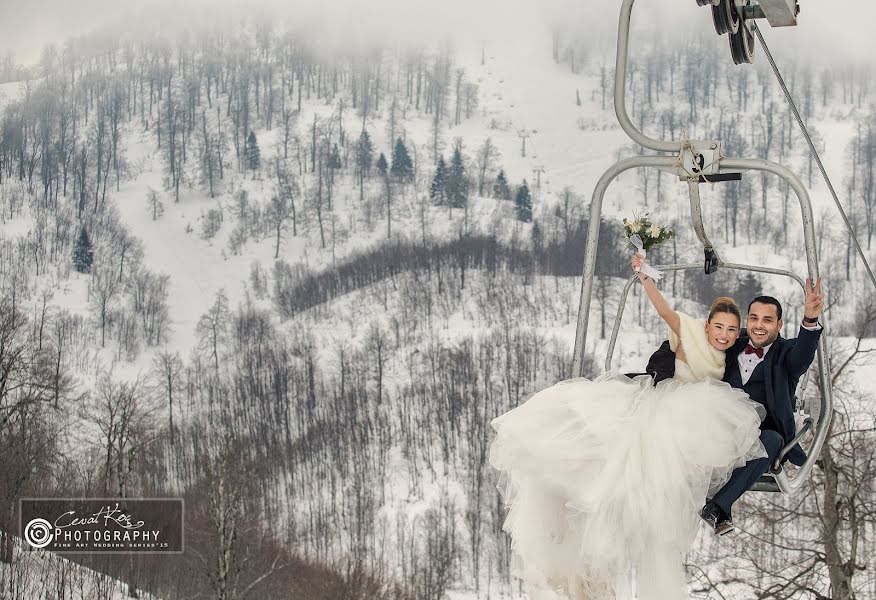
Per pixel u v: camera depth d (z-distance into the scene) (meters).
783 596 18.88
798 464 5.11
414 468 102.81
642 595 4.15
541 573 4.31
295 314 169.75
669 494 4.13
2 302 74.50
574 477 4.24
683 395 4.39
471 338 129.50
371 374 128.38
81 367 161.88
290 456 105.81
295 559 54.44
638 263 5.00
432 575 67.62
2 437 50.56
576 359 4.80
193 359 153.00
